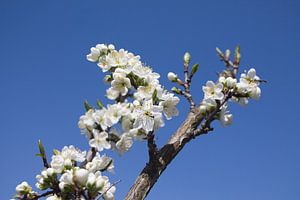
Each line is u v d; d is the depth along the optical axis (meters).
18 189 0.57
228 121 0.61
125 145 0.57
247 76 0.62
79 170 0.54
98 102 0.58
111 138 0.57
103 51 0.65
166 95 0.59
